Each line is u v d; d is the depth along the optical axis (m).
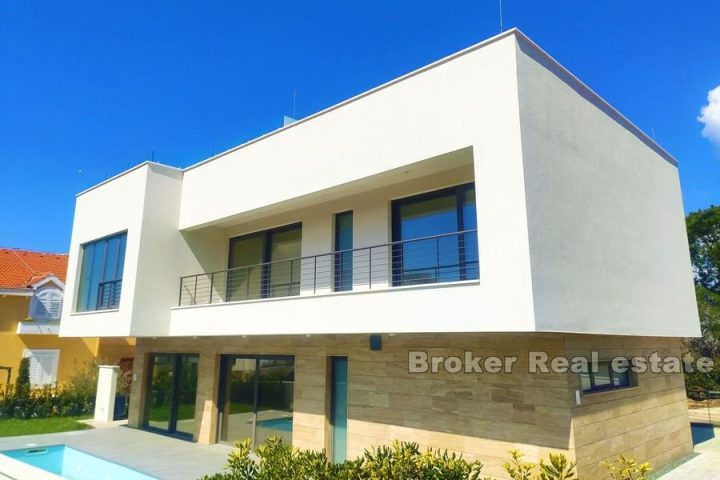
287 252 11.98
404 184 9.54
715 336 20.77
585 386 7.62
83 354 23.14
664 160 11.52
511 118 6.73
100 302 13.19
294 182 9.98
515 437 7.34
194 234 12.95
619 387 8.87
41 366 21.98
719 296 27.00
